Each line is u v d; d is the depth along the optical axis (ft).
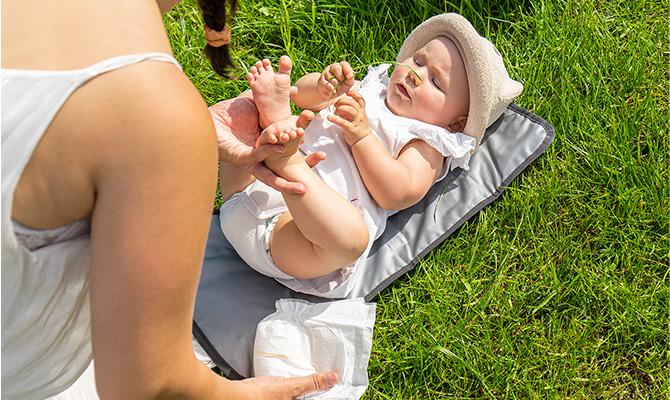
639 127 8.98
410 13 10.24
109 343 2.98
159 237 2.77
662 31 9.74
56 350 3.76
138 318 2.90
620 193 8.34
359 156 7.54
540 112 9.29
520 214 8.50
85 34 2.72
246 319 7.45
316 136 7.88
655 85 9.28
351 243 6.66
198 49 9.75
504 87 8.46
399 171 7.59
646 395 7.29
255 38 10.28
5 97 2.61
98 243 2.82
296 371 6.97
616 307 7.68
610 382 7.36
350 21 10.20
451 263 8.25
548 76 9.48
